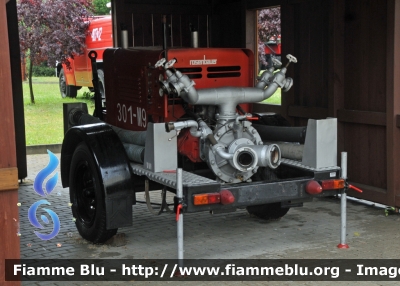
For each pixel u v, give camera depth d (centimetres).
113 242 535
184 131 516
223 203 448
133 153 524
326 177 500
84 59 1738
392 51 616
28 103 1850
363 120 665
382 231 566
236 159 473
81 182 550
